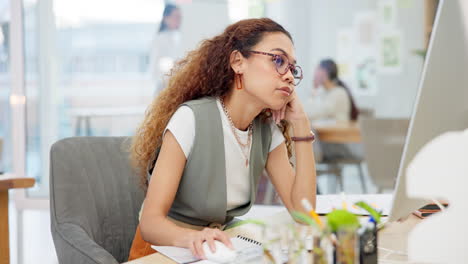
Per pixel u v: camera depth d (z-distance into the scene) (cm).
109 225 148
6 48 499
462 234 82
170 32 462
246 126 144
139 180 157
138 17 462
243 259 98
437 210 140
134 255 141
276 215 149
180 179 138
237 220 152
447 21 90
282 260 92
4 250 165
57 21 457
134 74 463
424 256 84
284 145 158
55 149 141
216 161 137
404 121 364
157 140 143
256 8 461
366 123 371
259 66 133
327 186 437
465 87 94
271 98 133
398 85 438
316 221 84
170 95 146
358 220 84
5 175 169
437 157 83
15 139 457
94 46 461
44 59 457
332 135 421
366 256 84
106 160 153
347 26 445
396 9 435
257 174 149
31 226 405
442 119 94
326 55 449
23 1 454
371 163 374
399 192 97
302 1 453
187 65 149
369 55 442
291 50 135
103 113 463
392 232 122
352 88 445
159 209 127
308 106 451
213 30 464
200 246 103
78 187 140
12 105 456
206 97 143
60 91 460
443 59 91
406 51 436
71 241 124
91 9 458
